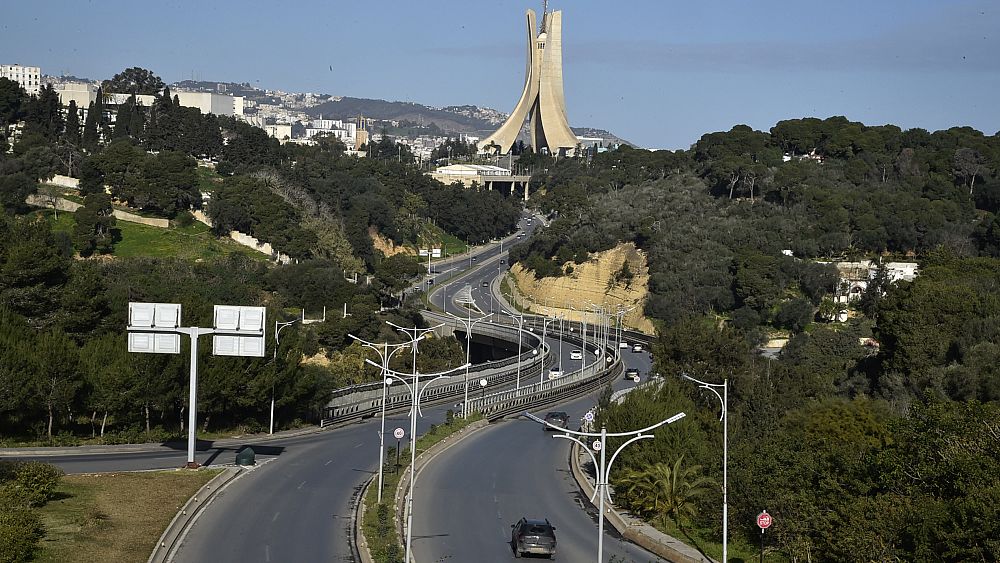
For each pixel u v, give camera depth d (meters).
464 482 71.81
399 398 112.12
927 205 186.00
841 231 183.75
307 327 139.75
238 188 186.12
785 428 69.44
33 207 173.38
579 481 73.88
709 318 169.62
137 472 65.69
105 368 79.06
